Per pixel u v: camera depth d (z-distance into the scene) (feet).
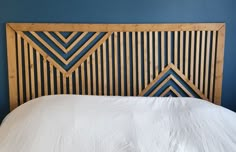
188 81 8.23
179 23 8.02
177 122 6.25
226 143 5.32
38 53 7.84
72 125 5.84
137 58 8.10
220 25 8.01
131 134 5.72
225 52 8.31
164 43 8.11
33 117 6.01
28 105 6.77
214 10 8.10
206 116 6.39
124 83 8.25
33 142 5.23
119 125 6.05
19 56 7.74
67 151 5.09
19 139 5.38
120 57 8.05
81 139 5.47
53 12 7.79
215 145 5.25
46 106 6.48
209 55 8.20
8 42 7.66
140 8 7.98
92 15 7.90
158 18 8.04
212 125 6.03
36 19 7.77
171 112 6.82
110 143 5.39
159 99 7.55
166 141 5.45
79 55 8.02
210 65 8.25
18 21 7.72
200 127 5.91
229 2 8.09
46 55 7.88
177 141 5.43
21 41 7.77
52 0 7.74
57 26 7.73
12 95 7.88
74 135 5.56
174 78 8.30
